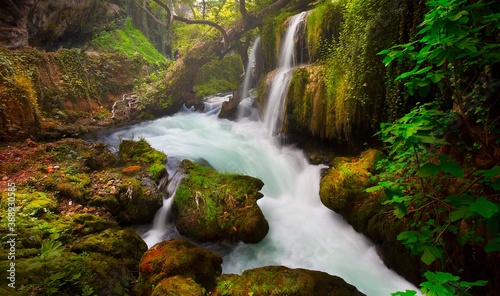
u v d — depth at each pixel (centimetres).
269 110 842
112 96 1193
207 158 710
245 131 928
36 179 538
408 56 235
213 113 1184
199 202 527
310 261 450
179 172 611
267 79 877
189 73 1173
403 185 378
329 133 642
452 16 197
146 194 538
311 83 669
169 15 1050
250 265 446
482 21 203
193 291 324
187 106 1232
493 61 215
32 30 1058
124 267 389
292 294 333
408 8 457
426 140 208
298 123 710
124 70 1314
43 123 801
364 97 544
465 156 328
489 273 279
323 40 752
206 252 398
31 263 328
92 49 1384
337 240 495
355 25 573
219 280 371
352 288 351
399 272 400
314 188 612
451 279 177
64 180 544
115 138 879
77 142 725
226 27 1205
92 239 409
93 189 542
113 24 1577
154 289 334
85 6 1314
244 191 550
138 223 527
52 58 1015
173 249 387
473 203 183
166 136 897
